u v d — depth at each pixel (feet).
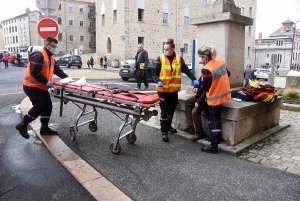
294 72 36.83
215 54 13.62
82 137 15.97
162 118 15.47
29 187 10.45
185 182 10.80
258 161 13.07
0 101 27.35
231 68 17.65
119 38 111.86
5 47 263.90
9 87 39.40
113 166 12.17
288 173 11.75
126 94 13.21
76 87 14.58
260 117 16.70
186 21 126.93
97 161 12.68
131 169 11.90
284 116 23.04
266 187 10.48
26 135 14.82
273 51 244.83
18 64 110.93
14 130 17.51
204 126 16.21
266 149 14.71
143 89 37.09
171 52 15.14
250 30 152.97
